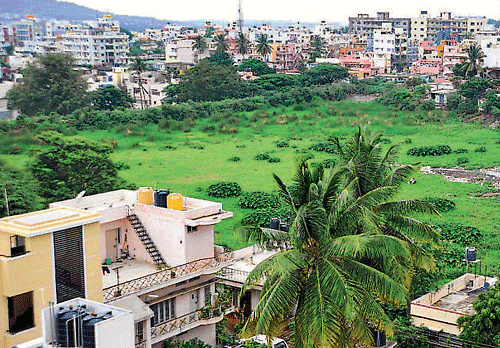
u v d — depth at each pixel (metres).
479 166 81.31
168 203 30.61
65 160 59.91
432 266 26.53
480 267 43.78
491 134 100.81
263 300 22.05
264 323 21.12
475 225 58.38
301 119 114.50
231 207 65.12
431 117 111.88
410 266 26.56
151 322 27.86
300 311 21.70
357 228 25.05
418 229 27.84
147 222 30.94
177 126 107.44
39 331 22.48
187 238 29.64
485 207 64.56
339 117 115.06
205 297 30.47
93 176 61.19
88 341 18.09
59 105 112.12
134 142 96.25
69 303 19.77
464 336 29.36
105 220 30.25
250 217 59.09
